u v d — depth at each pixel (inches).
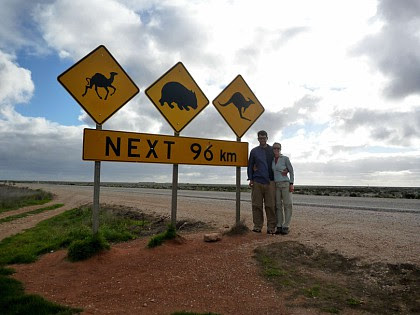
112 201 1095.6
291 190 337.7
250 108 383.9
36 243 392.2
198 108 340.5
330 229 364.5
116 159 285.7
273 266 243.0
